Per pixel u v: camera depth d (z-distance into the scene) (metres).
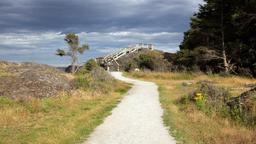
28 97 21.61
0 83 23.77
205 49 58.12
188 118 18.81
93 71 35.56
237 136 14.38
